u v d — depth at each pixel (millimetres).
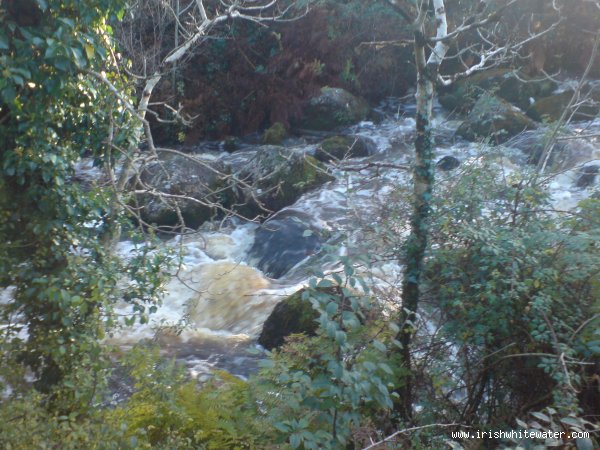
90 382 4695
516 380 4727
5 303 5016
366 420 4160
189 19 15273
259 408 4426
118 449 3893
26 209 5020
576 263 4516
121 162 7227
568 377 3840
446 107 19656
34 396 4242
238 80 20641
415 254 4953
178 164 12883
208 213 12859
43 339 4891
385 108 21750
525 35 18547
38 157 4910
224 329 9312
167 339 8406
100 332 5078
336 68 21109
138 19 13047
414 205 5066
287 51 20750
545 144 6582
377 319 4812
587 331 4348
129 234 5719
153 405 4512
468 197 5082
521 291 4523
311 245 11633
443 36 5238
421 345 4926
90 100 5445
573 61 20547
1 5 4684
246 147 19938
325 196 13117
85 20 4961
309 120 20172
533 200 5176
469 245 4941
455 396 4930
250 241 12250
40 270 5012
